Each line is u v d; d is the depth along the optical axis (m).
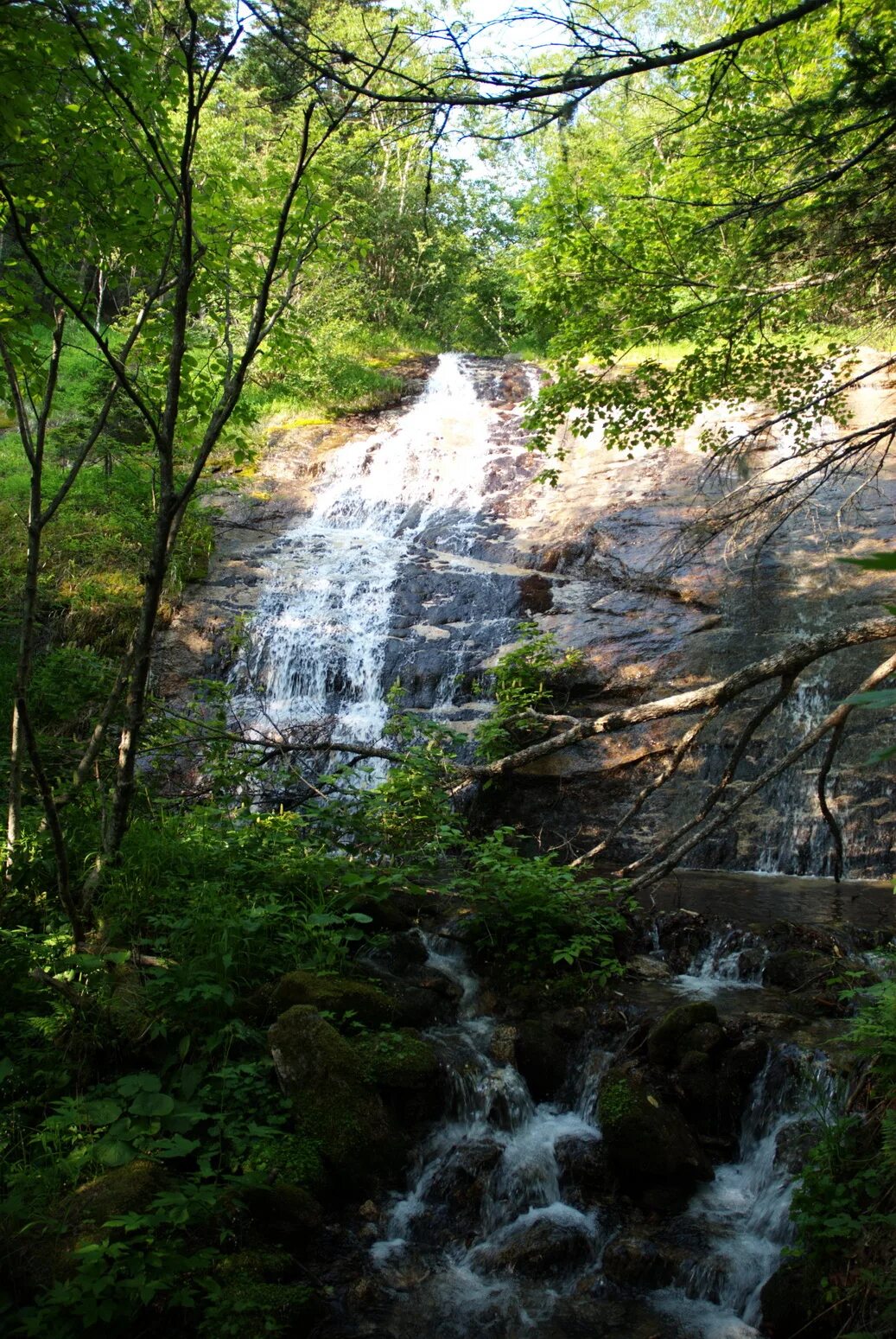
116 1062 5.24
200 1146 4.88
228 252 6.64
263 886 6.86
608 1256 4.73
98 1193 4.25
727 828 11.05
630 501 15.27
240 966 5.95
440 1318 4.39
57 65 5.35
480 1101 5.64
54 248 6.68
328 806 8.23
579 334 8.74
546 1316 4.43
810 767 11.32
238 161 16.98
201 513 15.88
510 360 23.78
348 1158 5.08
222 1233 4.38
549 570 14.76
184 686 12.86
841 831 10.81
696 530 8.28
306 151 4.72
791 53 7.05
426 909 7.83
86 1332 3.76
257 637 13.44
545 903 7.21
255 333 5.14
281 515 16.66
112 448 14.66
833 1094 5.19
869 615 12.52
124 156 6.20
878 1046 4.61
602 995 6.62
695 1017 5.86
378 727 12.54
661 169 8.01
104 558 14.05
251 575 14.74
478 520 16.09
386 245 28.69
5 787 8.28
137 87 5.55
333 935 6.36
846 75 4.98
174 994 5.40
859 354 15.84
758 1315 4.36
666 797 11.47
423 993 6.48
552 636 12.27
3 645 11.62
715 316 8.37
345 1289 4.49
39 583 13.13
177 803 8.64
